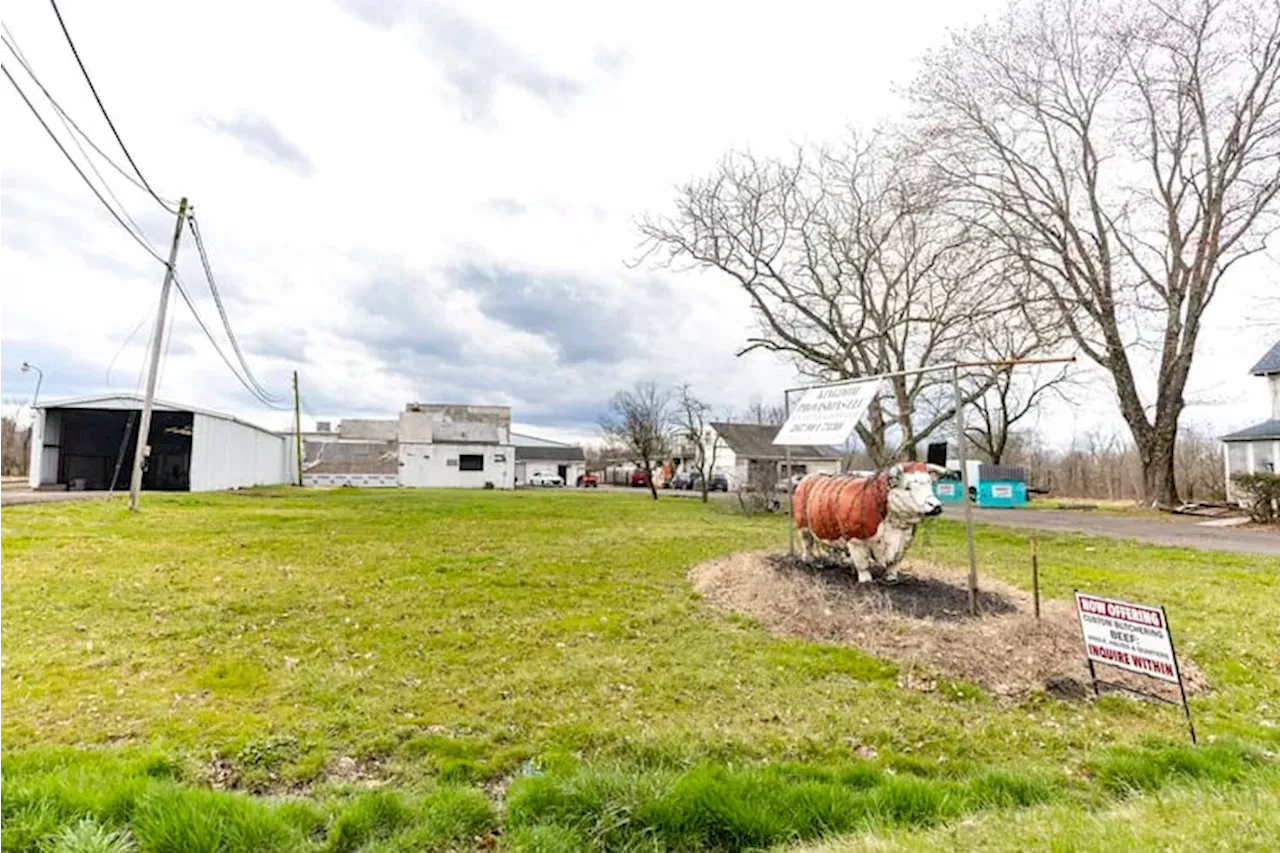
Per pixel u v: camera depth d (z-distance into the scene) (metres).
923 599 6.53
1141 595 7.36
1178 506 19.88
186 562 8.83
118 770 2.99
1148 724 4.05
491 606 6.76
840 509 7.34
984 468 25.36
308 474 42.00
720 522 16.39
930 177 17.41
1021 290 16.77
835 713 4.09
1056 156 19.27
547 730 3.76
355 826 2.58
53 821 2.47
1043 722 4.05
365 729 3.72
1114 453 39.22
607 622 6.20
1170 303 19.97
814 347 19.58
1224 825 2.31
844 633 5.72
